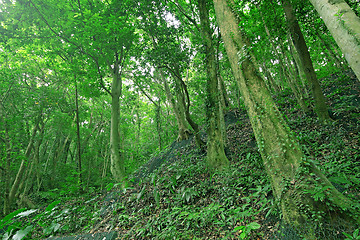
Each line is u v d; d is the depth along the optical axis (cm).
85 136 1873
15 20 794
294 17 695
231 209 424
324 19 252
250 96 372
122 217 587
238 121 1073
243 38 393
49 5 789
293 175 314
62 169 1620
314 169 312
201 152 884
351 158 439
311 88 692
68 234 590
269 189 416
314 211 280
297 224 291
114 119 1006
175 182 635
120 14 918
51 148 1767
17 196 1179
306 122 730
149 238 441
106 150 1959
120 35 816
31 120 1237
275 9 763
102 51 865
